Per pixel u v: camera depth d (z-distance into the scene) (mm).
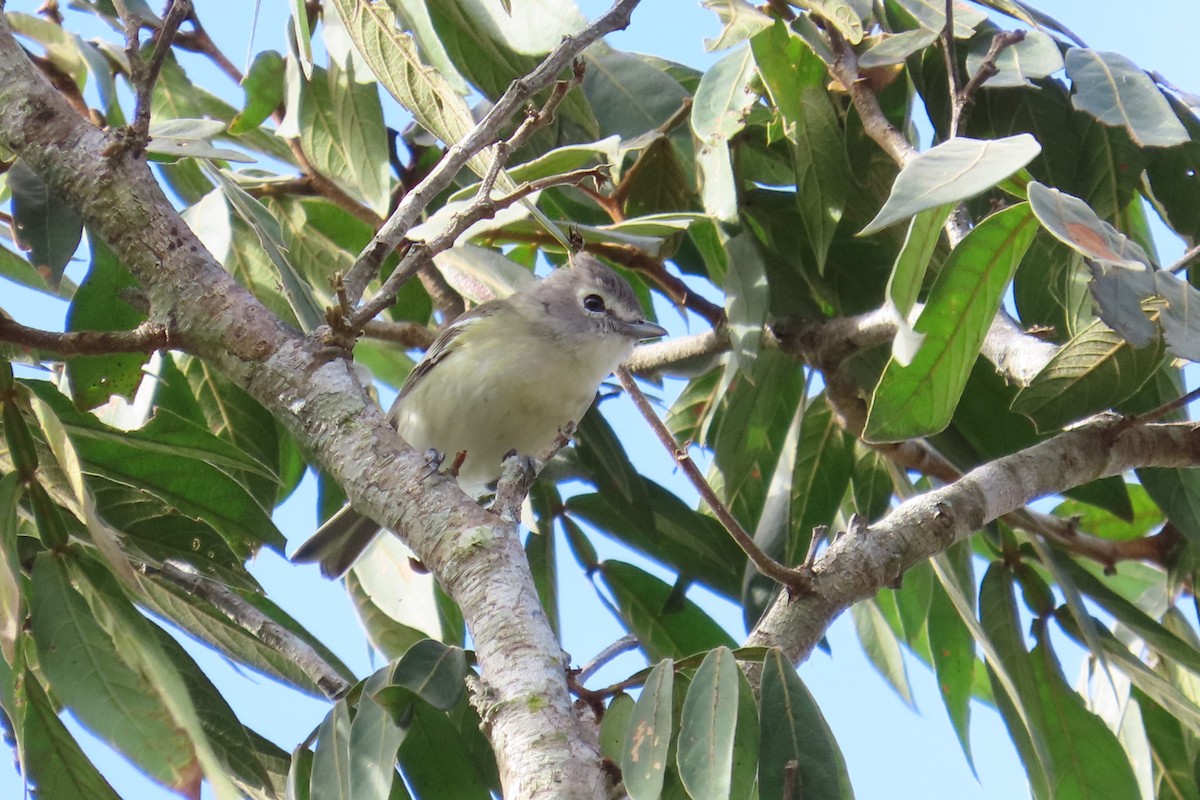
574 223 8758
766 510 9492
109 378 7336
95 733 5281
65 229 6871
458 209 8336
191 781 5180
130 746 5250
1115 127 8570
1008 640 8070
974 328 5828
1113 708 9359
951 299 5766
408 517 4957
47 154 5699
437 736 6148
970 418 8945
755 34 8430
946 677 9078
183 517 7305
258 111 9773
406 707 5551
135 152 5676
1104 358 7160
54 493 6898
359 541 9648
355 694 5844
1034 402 7285
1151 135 7297
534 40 7949
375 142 9008
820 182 8672
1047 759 7293
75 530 6980
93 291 7289
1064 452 7383
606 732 5484
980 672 10523
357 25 7164
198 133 7957
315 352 5340
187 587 7078
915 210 4758
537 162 7789
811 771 5047
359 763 5324
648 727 4852
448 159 5617
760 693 5250
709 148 8539
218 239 8156
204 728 6648
